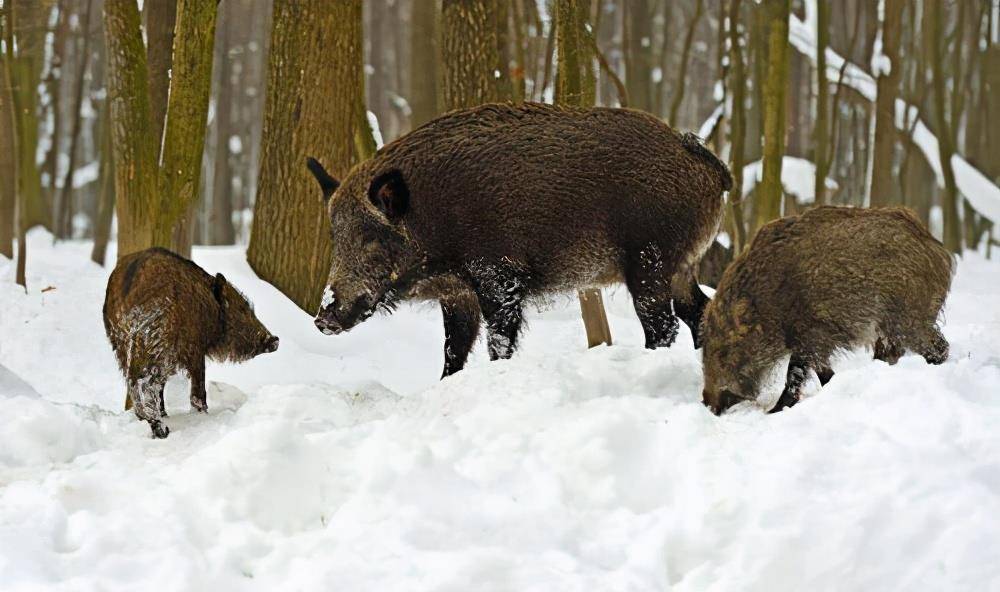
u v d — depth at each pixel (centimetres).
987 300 1494
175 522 572
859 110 3075
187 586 518
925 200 3170
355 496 589
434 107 2159
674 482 607
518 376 789
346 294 926
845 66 1945
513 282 907
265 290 1268
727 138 2002
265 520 598
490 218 898
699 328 864
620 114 922
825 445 594
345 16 1298
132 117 1084
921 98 2458
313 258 1299
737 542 543
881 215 775
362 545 543
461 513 569
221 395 916
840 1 3297
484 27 1380
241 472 611
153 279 821
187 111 1048
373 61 3975
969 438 587
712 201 927
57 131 2808
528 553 542
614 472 611
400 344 1209
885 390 647
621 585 511
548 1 1440
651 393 810
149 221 1094
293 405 819
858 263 752
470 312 973
